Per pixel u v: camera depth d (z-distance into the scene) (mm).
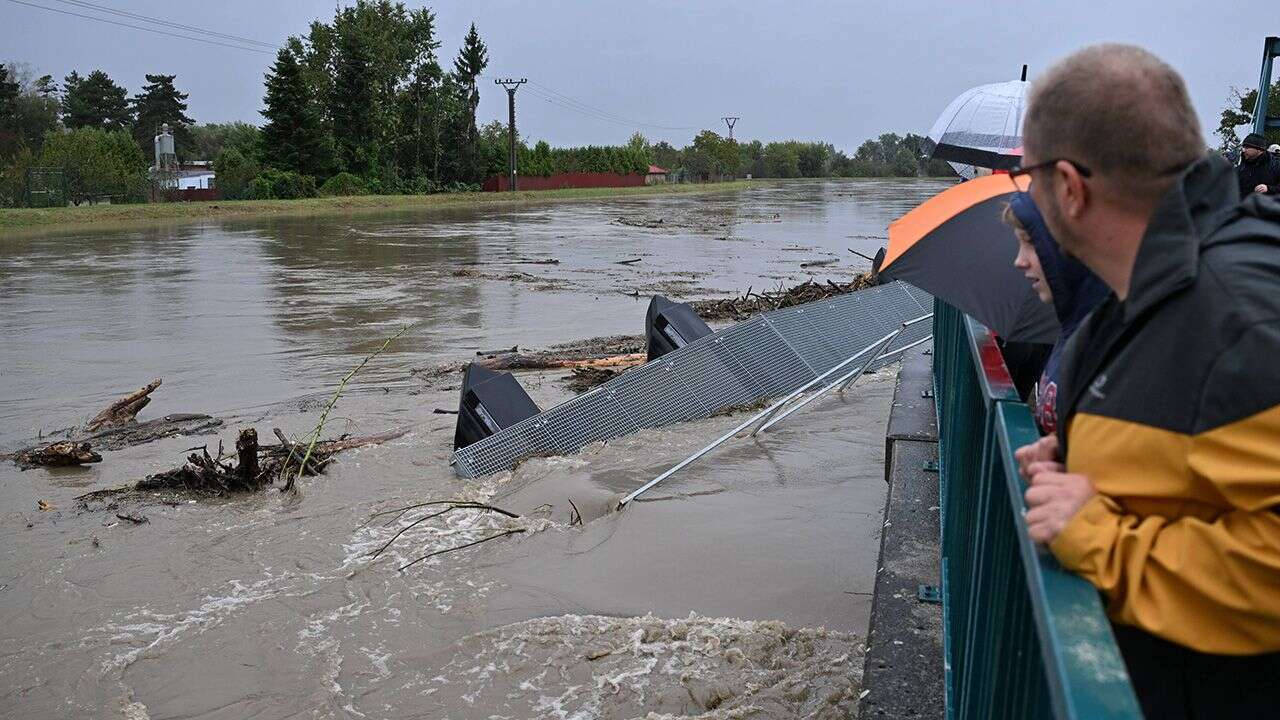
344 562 5484
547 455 7156
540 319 15711
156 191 57719
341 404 9750
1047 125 1552
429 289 19672
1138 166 1455
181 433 8891
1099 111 1469
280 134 69188
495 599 4875
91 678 4348
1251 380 1245
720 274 23031
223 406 9914
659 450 7043
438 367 11617
